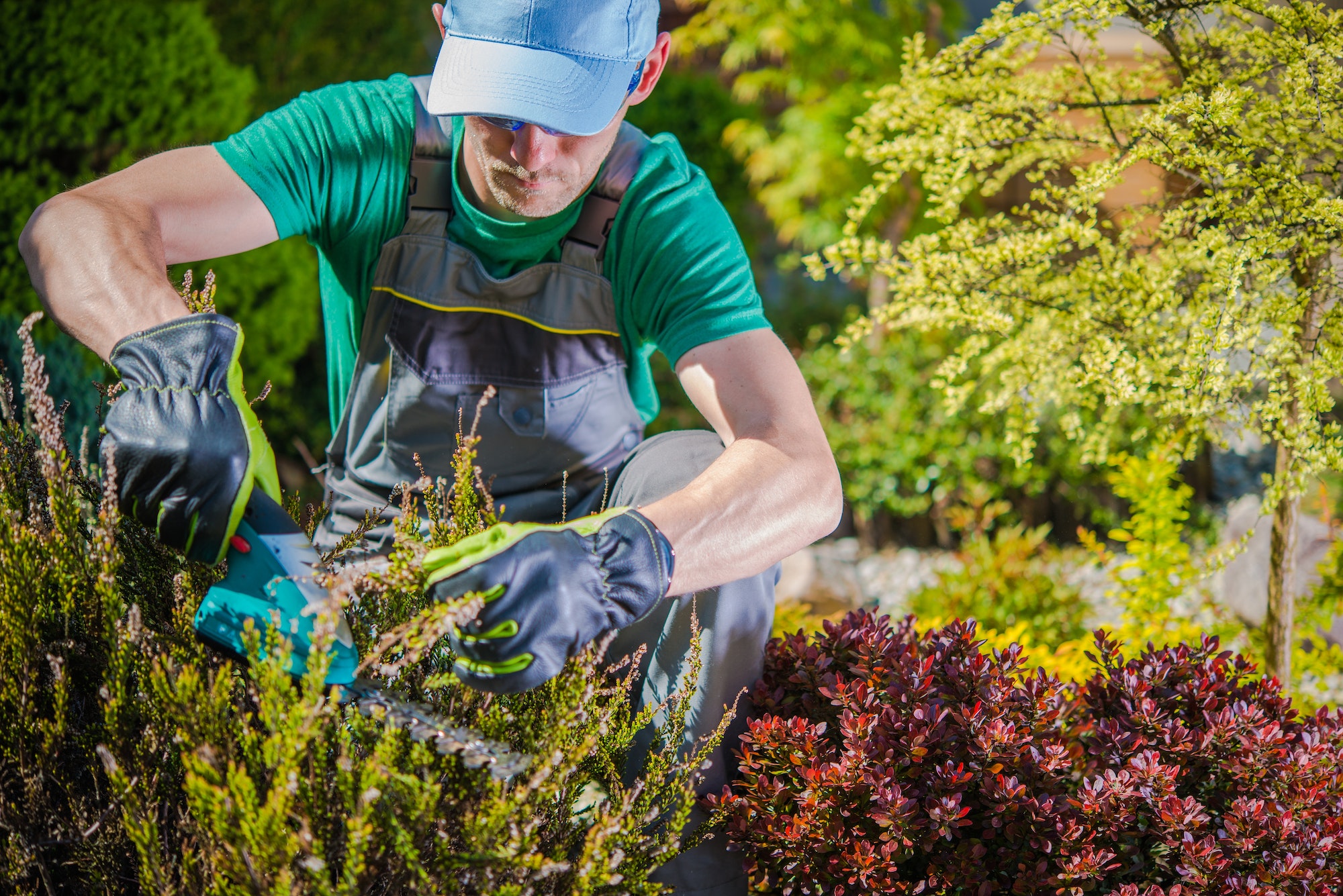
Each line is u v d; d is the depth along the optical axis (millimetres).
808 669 1720
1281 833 1495
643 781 1424
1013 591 3609
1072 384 2248
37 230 1433
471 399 1780
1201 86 2139
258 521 1212
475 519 1407
